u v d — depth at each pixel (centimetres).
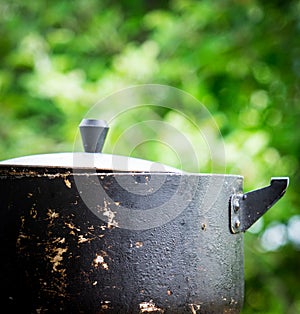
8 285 233
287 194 696
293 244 714
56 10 799
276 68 741
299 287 730
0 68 796
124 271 232
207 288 244
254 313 730
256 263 704
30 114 788
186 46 733
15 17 807
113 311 231
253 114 743
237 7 737
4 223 234
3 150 729
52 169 234
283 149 726
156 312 235
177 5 772
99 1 823
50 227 231
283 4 734
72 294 230
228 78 743
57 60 749
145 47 731
